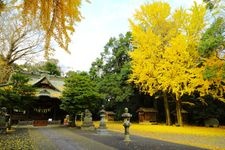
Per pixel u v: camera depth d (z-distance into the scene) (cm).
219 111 3472
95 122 4262
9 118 2808
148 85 3206
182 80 2877
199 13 2989
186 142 1691
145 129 2773
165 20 3300
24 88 2806
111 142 1672
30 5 407
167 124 3428
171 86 2959
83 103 3231
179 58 2927
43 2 407
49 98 4009
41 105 4094
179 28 3192
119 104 4372
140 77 3127
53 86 4112
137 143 1625
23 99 2834
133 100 4228
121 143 1619
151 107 4253
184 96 3556
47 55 449
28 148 1308
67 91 3275
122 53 4247
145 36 3152
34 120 3878
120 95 3922
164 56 3003
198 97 3388
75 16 415
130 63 3681
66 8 409
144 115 3888
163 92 3416
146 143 1625
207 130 2667
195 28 2998
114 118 4522
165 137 2027
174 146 1479
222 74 2200
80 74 3512
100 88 4059
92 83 3372
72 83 3309
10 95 2709
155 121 3925
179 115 3238
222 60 2206
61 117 4209
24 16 420
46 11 408
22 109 2875
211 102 3500
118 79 3844
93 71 4584
